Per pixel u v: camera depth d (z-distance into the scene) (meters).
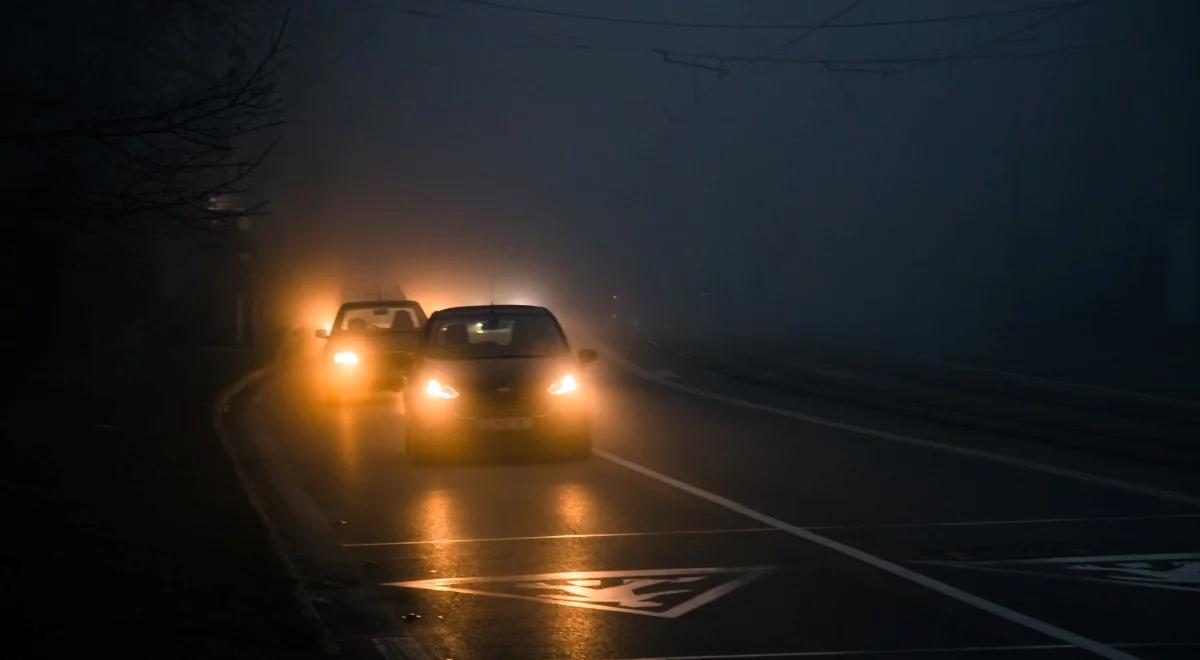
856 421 28.88
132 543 14.30
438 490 19.70
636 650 11.10
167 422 26.00
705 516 17.31
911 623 11.87
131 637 10.66
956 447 24.31
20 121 14.48
